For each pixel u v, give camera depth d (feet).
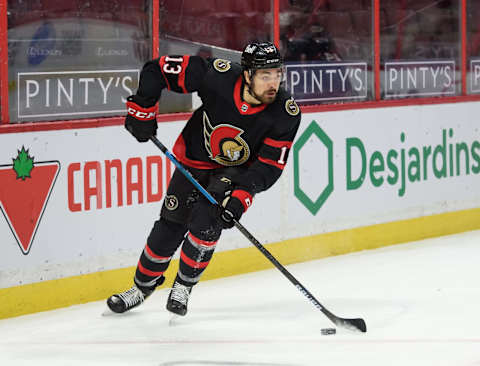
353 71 28.53
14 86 21.20
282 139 18.29
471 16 31.86
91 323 20.26
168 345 18.31
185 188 19.62
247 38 25.80
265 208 26.02
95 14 22.56
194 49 24.68
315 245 27.35
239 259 25.50
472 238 30.60
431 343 18.20
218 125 18.45
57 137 21.53
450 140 31.27
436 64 30.99
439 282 23.95
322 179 27.40
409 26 29.99
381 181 29.09
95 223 22.39
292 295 22.76
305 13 27.09
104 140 22.45
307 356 17.37
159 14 23.84
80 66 22.36
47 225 21.48
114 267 22.88
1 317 20.85
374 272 25.39
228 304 21.89
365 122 28.55
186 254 19.33
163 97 24.17
